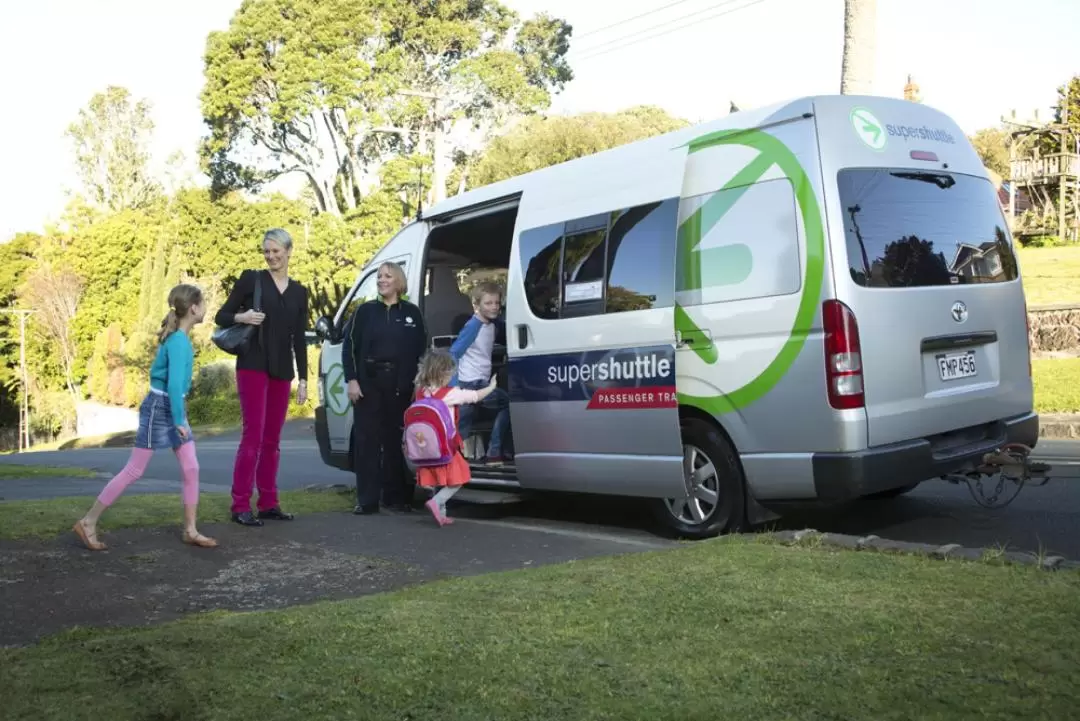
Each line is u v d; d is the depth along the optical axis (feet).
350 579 17.20
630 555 17.57
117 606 15.46
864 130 20.12
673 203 21.44
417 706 10.18
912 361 19.67
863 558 16.02
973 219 21.85
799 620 12.58
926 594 13.56
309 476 43.42
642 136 117.60
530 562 18.44
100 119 270.26
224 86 137.59
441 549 19.74
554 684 10.64
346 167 146.41
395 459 26.76
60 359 207.31
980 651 11.07
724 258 20.54
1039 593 13.34
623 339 22.20
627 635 12.30
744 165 20.44
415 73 134.62
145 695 10.61
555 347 23.73
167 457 57.16
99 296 204.54
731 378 20.31
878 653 11.19
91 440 149.48
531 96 137.80
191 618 14.12
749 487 20.36
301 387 23.73
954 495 25.54
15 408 225.56
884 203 19.99
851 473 18.75
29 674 11.35
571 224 23.73
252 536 20.98
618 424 22.38
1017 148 112.57
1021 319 22.54
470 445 28.48
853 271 19.07
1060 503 23.75
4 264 230.48
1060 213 103.09
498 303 26.99
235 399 137.90
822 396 18.94
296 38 129.90
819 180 19.27
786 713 9.66
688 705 9.93
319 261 129.80
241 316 22.17
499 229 30.17
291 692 10.61
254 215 156.25
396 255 30.40
